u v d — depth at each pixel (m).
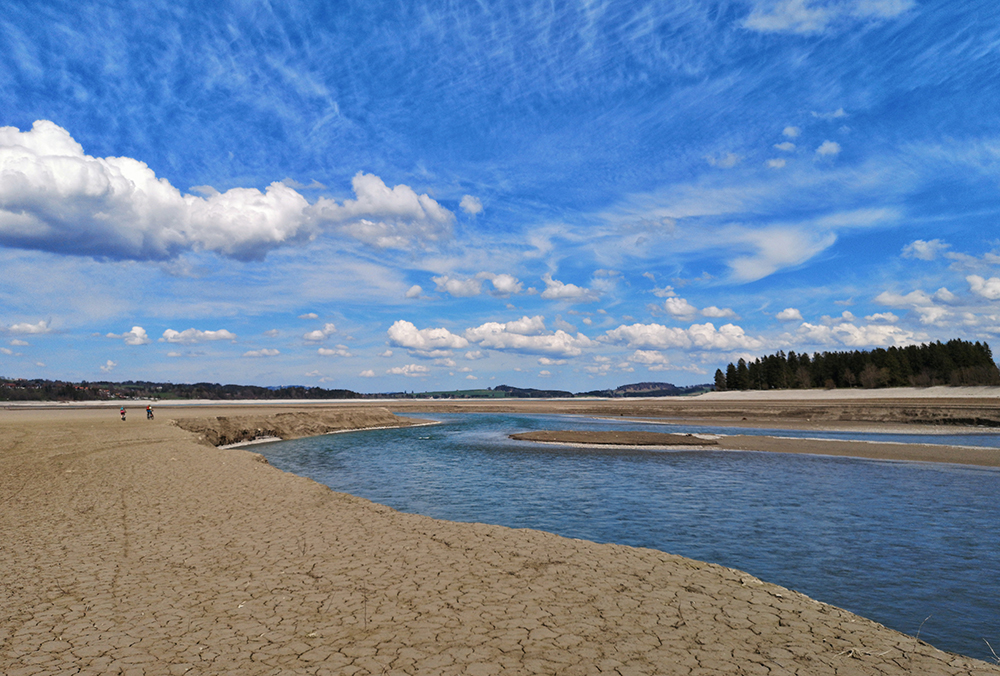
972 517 19.58
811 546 16.11
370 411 82.00
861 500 22.61
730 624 7.61
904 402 93.69
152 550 11.06
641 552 11.04
